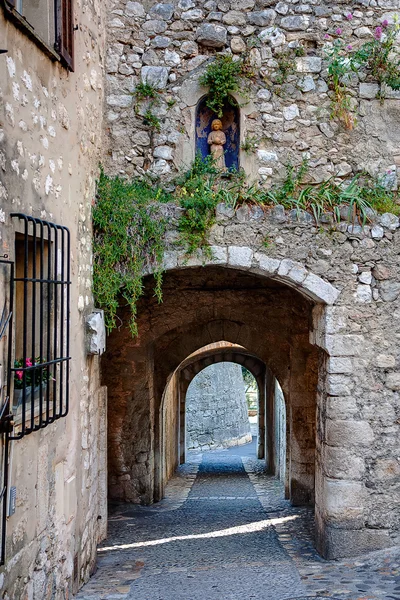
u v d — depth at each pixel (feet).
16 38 13.12
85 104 20.21
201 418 68.59
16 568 13.07
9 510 12.60
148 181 25.41
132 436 33.35
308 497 32.96
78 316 18.81
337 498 21.94
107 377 33.04
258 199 22.71
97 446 22.70
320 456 23.48
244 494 37.73
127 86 25.59
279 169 25.31
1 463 12.09
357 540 21.84
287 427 34.81
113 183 22.94
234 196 22.58
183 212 22.50
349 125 25.11
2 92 12.27
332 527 21.91
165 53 25.70
